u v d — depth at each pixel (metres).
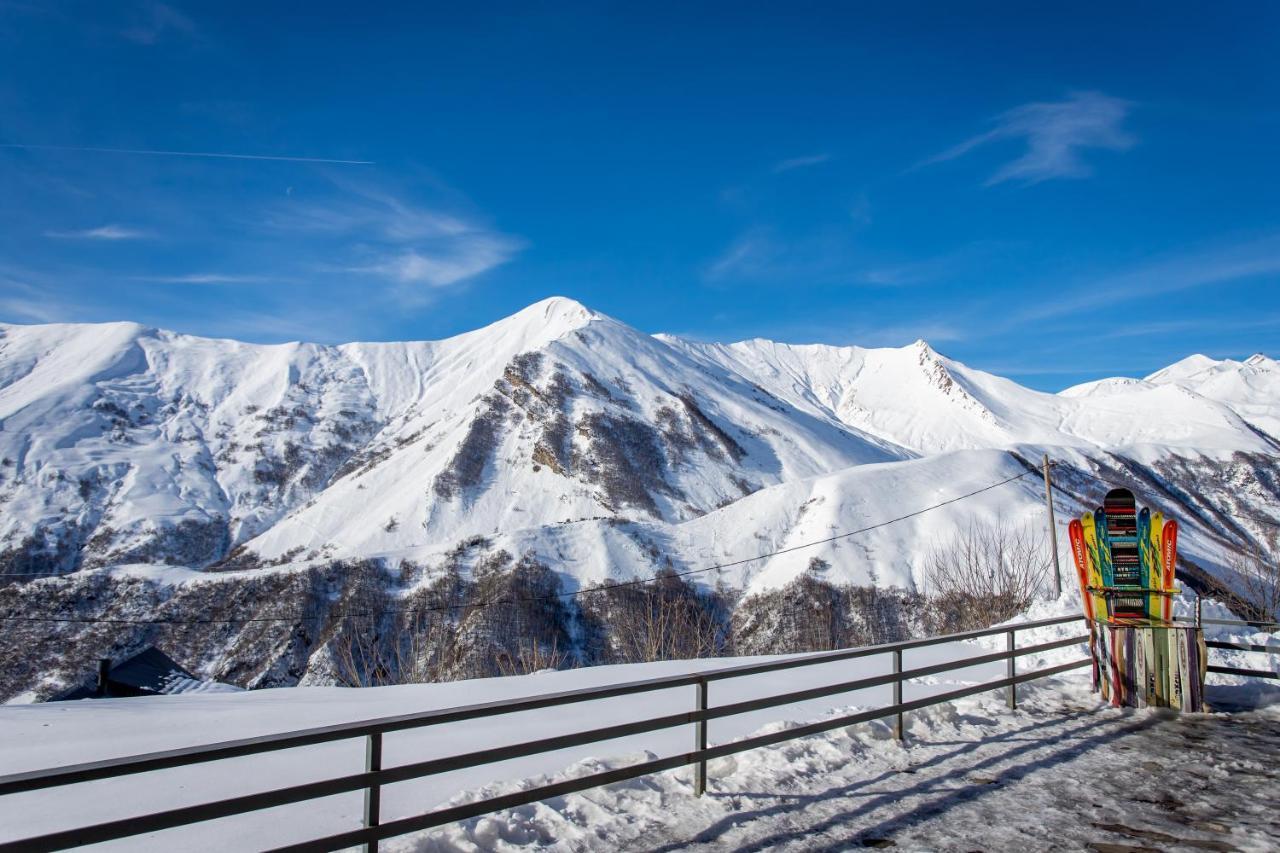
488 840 5.02
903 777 6.41
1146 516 8.88
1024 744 7.30
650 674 11.54
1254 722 8.04
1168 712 8.38
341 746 7.68
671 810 5.63
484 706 4.63
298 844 4.04
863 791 6.09
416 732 8.18
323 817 5.44
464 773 6.45
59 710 10.55
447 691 10.74
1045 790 6.15
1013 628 8.55
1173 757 6.95
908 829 5.39
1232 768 6.67
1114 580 8.95
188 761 3.64
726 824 5.43
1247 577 29.19
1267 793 6.12
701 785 5.89
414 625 60.69
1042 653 12.16
